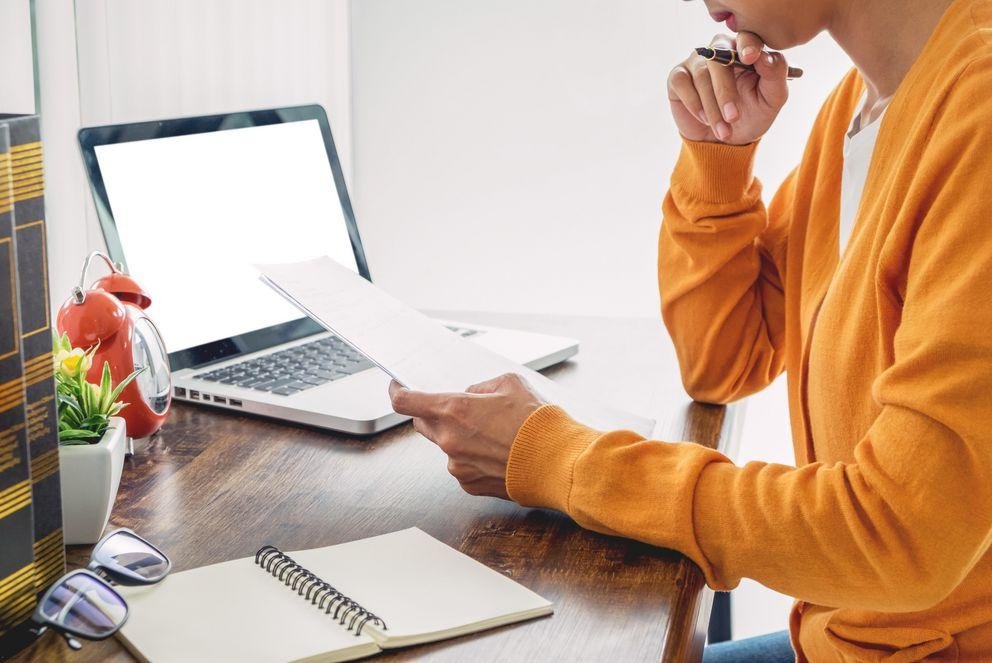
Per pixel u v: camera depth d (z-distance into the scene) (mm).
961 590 738
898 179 712
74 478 688
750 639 1170
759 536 658
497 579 654
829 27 830
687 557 699
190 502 776
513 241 2096
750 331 1053
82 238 1554
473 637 594
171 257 1074
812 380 829
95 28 1575
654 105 1963
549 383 954
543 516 766
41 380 602
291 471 844
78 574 597
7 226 545
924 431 617
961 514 611
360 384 1024
